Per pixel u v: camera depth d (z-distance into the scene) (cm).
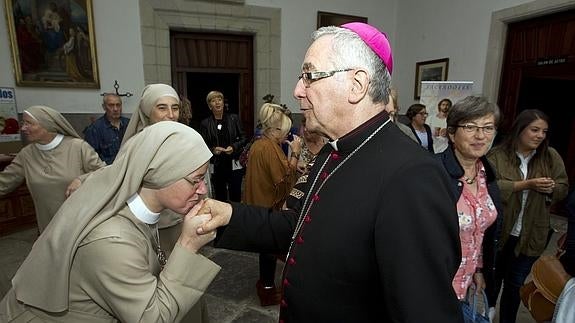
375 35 75
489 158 189
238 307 228
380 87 76
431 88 424
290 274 82
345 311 73
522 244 177
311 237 78
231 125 396
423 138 402
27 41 406
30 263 83
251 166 217
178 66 512
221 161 384
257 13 519
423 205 62
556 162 180
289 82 561
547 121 173
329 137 84
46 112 195
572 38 370
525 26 418
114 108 319
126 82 468
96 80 449
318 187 86
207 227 87
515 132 181
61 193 202
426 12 546
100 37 446
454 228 65
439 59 528
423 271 60
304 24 553
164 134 85
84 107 450
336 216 73
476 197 134
